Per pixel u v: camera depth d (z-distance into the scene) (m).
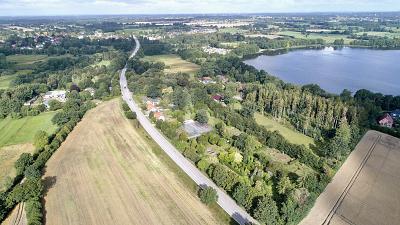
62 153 163.75
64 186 133.62
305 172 147.75
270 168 146.38
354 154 165.50
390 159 160.25
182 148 164.50
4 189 132.00
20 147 173.75
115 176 141.50
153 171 145.62
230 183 128.62
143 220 113.19
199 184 135.25
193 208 119.56
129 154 162.50
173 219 113.56
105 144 174.25
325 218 115.12
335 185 136.12
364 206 121.94
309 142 181.62
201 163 145.50
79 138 182.25
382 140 183.62
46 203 122.06
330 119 197.00
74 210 118.25
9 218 113.56
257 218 111.44
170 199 124.81
